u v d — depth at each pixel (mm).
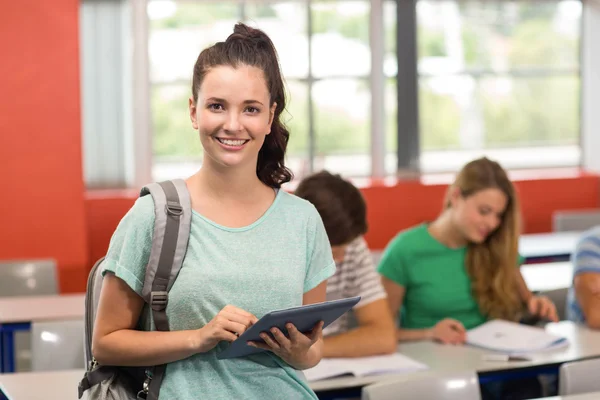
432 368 3287
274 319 1839
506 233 3793
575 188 7801
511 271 3828
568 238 6430
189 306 1950
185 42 7188
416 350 3535
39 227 6293
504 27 7879
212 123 1942
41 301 4531
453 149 7848
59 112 6246
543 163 8078
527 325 4020
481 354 3479
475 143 7910
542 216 7730
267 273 1994
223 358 1976
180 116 7227
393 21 7516
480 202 3680
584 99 8141
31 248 6285
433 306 3812
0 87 6133
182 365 1999
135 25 7043
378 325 3445
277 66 2023
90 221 6707
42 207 6281
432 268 3828
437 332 3674
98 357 1994
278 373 2051
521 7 7910
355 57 7516
